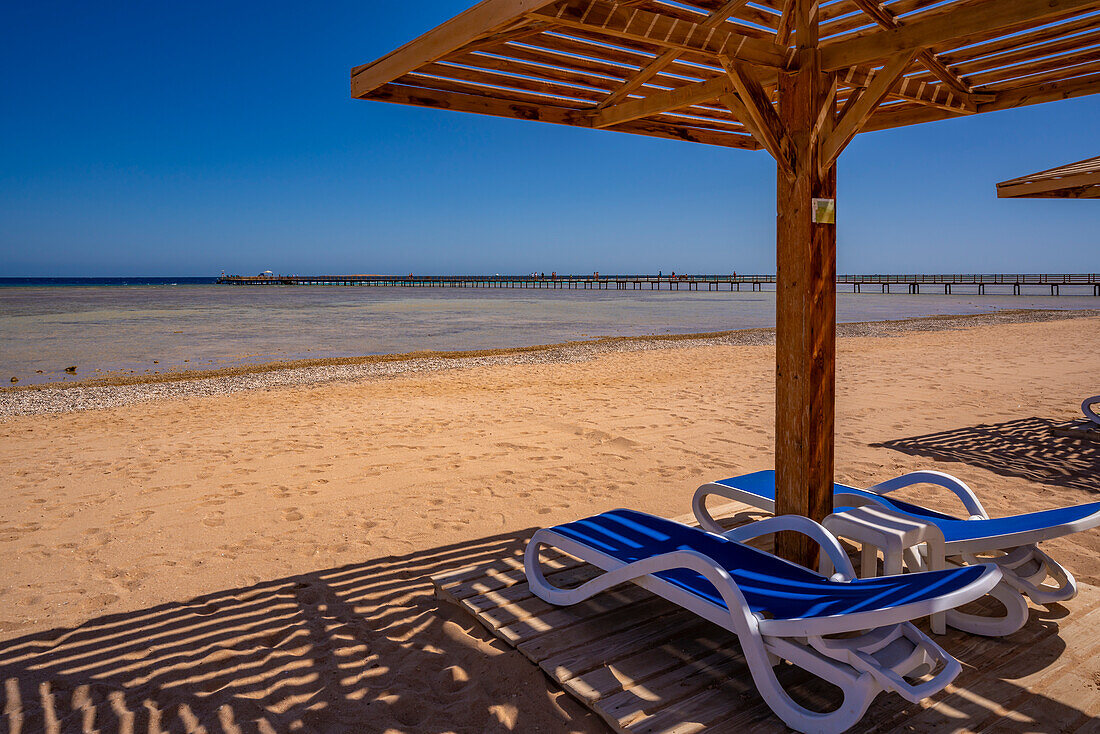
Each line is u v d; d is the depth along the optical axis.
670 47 2.29
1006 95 3.38
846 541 3.42
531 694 2.28
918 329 18.56
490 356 13.03
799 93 2.57
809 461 2.70
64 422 7.12
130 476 5.04
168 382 9.94
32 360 13.50
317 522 4.09
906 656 1.93
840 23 2.85
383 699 2.30
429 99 3.13
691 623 2.62
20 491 4.69
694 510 3.45
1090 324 19.50
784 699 1.97
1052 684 2.16
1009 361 11.06
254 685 2.41
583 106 3.60
